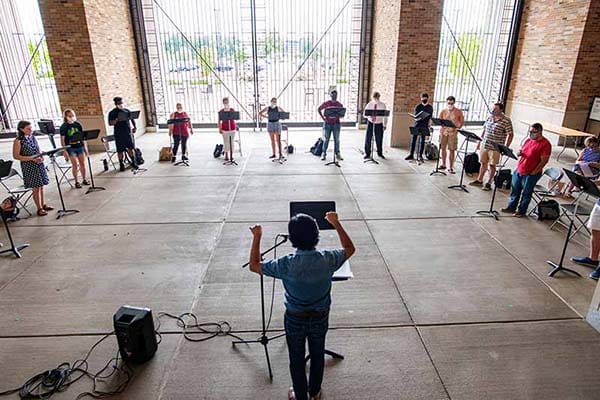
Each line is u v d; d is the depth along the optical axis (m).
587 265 5.02
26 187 6.41
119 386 3.24
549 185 7.54
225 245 5.57
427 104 9.18
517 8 12.06
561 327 3.92
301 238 2.57
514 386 3.23
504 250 5.41
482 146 7.74
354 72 13.07
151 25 12.44
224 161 9.71
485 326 3.93
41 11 9.70
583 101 10.60
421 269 4.94
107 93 10.79
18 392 3.20
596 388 3.21
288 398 3.12
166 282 4.70
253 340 3.75
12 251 5.37
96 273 4.90
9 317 4.09
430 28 10.27
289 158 9.92
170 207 6.93
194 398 3.13
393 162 9.58
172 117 9.45
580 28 10.05
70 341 3.75
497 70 12.87
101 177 8.62
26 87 12.74
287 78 13.15
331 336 3.79
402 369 3.40
